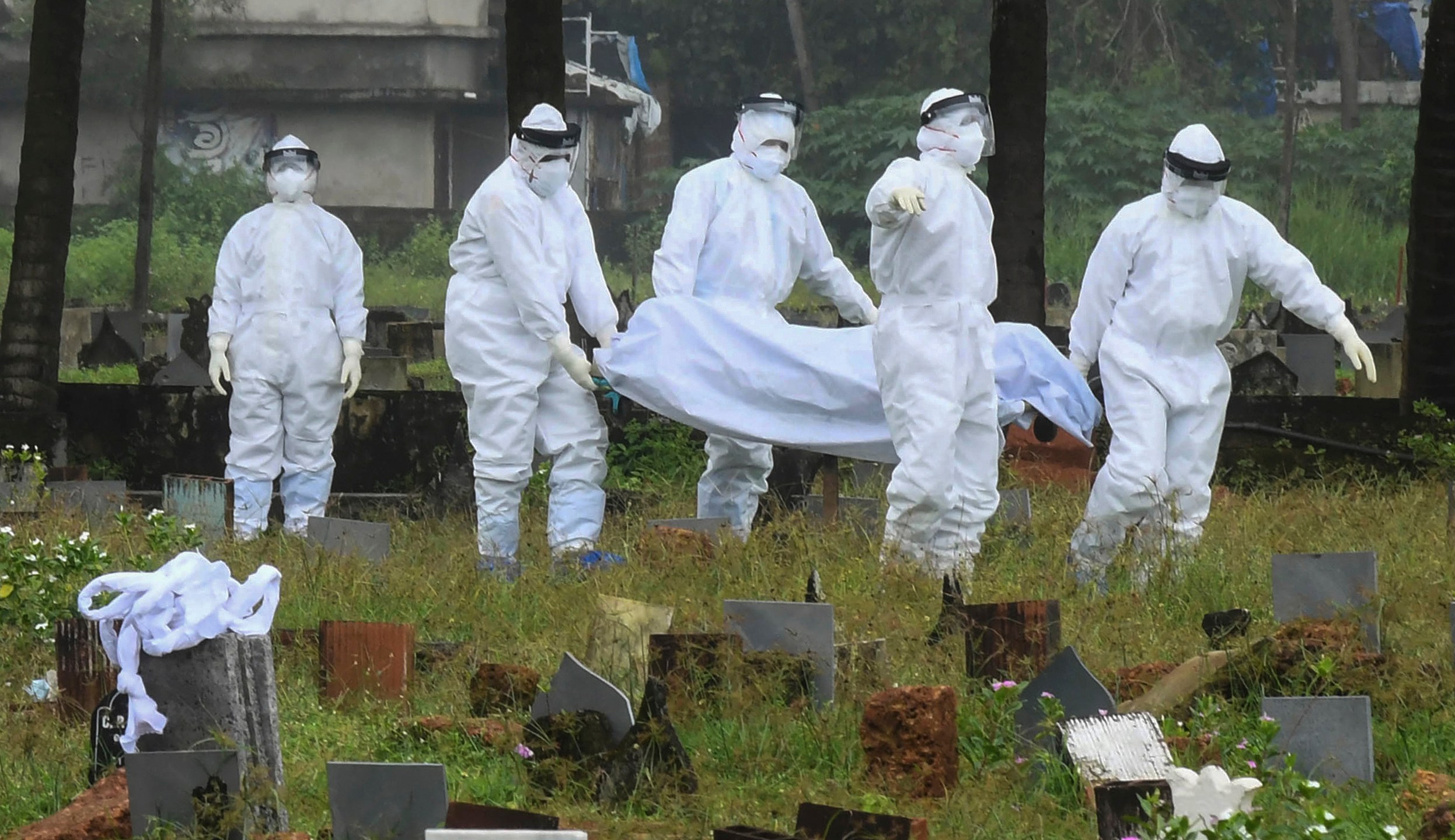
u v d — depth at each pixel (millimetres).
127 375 88562
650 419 56938
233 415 48438
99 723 23734
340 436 57844
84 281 144000
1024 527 40625
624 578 35344
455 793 23219
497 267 40844
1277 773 22344
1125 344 38844
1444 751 24906
